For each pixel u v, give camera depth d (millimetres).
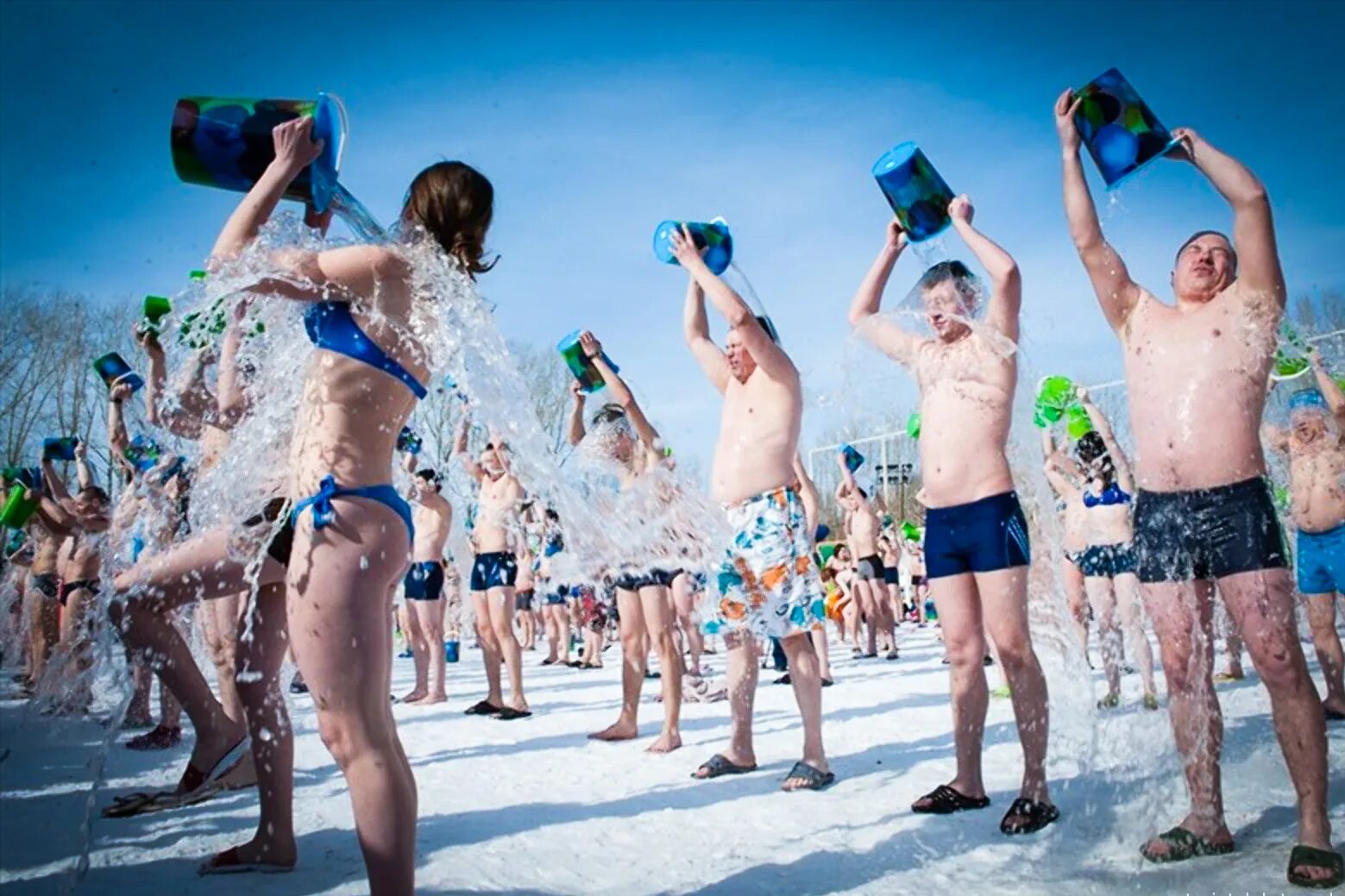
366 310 2271
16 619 10523
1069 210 3312
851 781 4105
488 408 2617
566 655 12273
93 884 2744
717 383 4742
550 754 5086
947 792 3559
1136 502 3186
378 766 2104
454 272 2406
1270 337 2969
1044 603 4332
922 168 3734
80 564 6969
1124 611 6238
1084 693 4457
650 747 5094
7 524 6504
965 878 2719
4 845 3205
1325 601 5102
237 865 2854
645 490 5035
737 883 2736
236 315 2781
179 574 2877
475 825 3512
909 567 18375
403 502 2326
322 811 3695
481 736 5781
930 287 3727
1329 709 5035
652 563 5133
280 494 2715
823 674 8133
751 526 4238
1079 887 2609
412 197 2502
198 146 2355
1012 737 4930
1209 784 2926
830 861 2938
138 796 3736
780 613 4152
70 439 7414
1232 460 2932
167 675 3414
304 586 2133
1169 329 3172
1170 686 3033
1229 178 2979
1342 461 5098
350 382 2252
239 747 3613
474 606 6902
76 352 13469
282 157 2287
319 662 2104
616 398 5180
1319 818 2686
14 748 5262
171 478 4871
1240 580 2861
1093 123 3105
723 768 4363
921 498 3760
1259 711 5418
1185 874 2674
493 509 6879
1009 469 3566
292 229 2451
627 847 3172
